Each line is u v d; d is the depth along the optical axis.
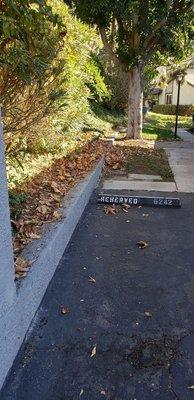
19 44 2.46
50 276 2.62
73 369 1.88
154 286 2.64
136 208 4.29
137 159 6.91
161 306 2.40
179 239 3.43
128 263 2.97
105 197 4.50
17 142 4.22
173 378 1.83
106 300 2.46
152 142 9.49
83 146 7.12
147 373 1.86
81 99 6.72
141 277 2.76
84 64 7.23
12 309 1.82
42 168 4.94
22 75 2.69
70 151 6.33
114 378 1.83
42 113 3.67
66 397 1.72
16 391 1.74
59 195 3.78
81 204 3.89
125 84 14.87
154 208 4.30
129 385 1.79
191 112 29.23
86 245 3.28
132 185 5.25
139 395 1.73
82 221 3.85
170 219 3.95
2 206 1.66
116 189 5.04
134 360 1.94
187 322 2.25
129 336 2.12
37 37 2.71
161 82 22.23
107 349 2.02
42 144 5.38
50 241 2.62
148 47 8.76
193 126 15.95
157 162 6.77
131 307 2.39
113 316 2.30
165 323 2.23
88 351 2.00
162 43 8.64
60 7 4.99
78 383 1.80
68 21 5.35
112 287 2.62
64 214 3.19
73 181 4.40
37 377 1.82
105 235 3.51
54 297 2.48
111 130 11.10
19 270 2.17
